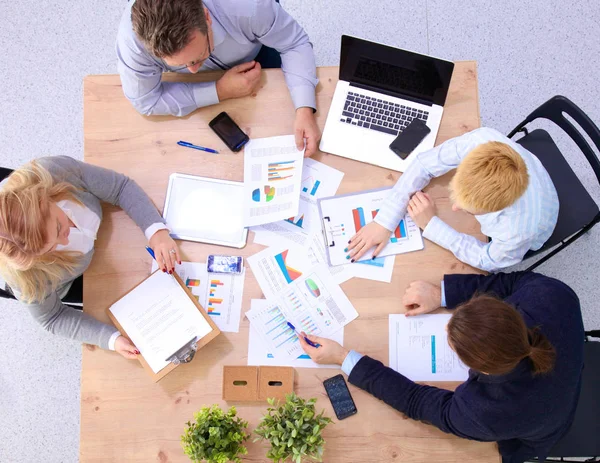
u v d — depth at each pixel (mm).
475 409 1252
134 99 1533
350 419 1392
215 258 1495
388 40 2379
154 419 1422
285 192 1506
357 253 1478
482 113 2303
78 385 2178
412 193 1487
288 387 1399
